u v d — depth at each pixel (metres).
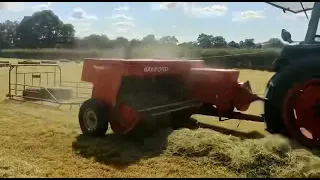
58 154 4.61
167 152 4.53
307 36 4.91
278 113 4.50
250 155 4.05
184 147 4.50
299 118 4.44
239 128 6.04
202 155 4.32
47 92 9.43
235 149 4.27
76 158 4.46
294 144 4.43
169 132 5.19
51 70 21.31
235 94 5.62
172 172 3.92
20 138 5.37
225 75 5.64
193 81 5.98
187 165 4.11
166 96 6.04
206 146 4.41
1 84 13.50
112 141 5.13
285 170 3.77
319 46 4.43
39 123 6.50
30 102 9.09
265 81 12.46
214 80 5.75
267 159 3.93
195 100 5.95
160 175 3.83
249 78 12.98
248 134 5.59
